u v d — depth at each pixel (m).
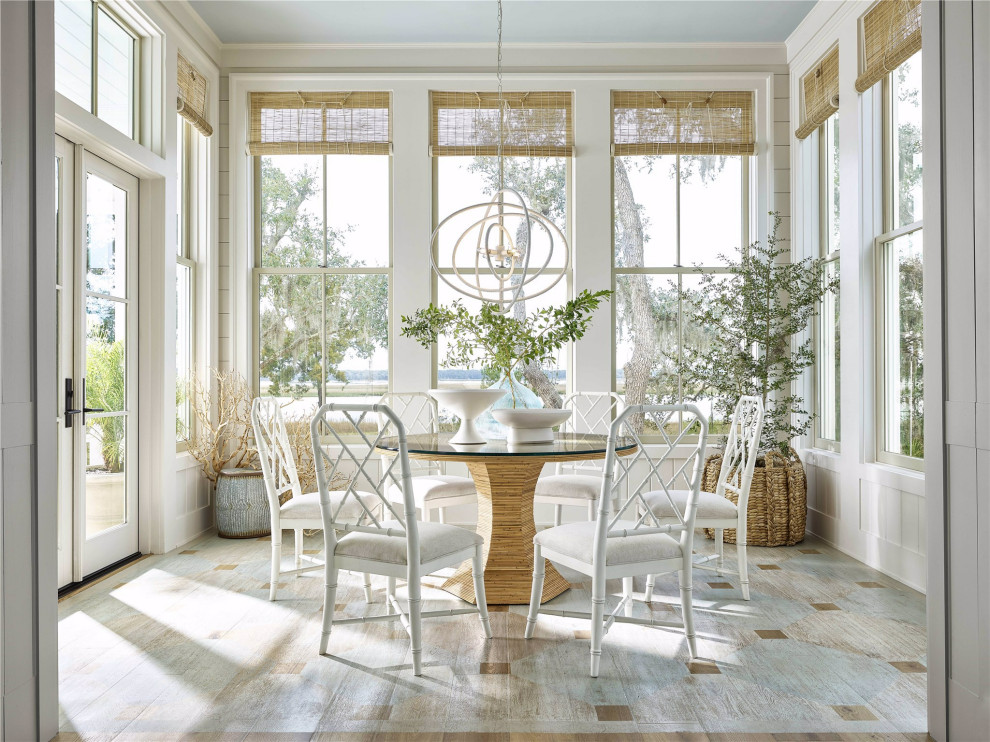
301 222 5.22
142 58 4.25
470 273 5.19
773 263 5.12
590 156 5.12
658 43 5.10
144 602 3.34
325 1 4.49
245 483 4.66
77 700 2.33
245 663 2.63
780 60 5.14
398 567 2.58
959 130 2.02
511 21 4.76
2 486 1.93
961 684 2.00
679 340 5.17
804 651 2.75
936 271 2.12
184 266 4.77
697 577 3.80
